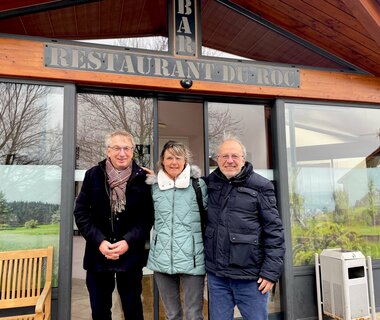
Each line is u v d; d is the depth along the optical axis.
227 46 3.45
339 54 3.68
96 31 3.15
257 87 3.29
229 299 2.14
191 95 3.25
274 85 3.35
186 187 2.20
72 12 3.08
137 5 3.21
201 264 2.17
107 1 3.16
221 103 3.39
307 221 3.41
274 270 1.98
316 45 3.65
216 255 2.09
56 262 2.70
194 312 2.15
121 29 3.21
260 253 2.05
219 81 3.17
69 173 2.77
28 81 2.76
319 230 3.44
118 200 2.26
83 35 3.11
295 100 3.46
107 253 2.16
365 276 3.04
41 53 2.76
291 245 3.30
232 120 3.41
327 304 3.13
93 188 2.27
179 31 3.16
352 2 2.82
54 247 2.71
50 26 3.01
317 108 3.58
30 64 2.73
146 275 3.06
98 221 2.28
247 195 2.07
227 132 3.37
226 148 2.12
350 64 3.71
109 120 3.05
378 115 3.80
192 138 5.29
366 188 3.66
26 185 2.73
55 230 2.73
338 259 3.01
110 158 2.32
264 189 2.08
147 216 2.33
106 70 2.88
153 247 2.21
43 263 2.68
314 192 3.47
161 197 2.22
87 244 2.29
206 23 3.35
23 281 2.54
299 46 3.65
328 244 3.44
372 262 3.54
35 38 2.77
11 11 2.88
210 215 2.16
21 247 2.67
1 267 2.50
